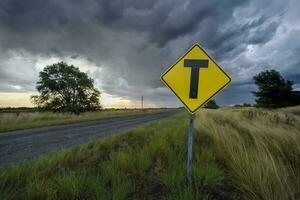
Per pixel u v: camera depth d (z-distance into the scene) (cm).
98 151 676
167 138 786
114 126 1695
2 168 513
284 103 4419
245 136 752
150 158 532
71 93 4125
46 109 3988
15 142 948
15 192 340
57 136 1126
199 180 381
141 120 2497
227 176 433
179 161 508
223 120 1341
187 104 390
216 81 387
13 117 2025
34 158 611
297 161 482
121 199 313
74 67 4134
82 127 1625
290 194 325
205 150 575
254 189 347
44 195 339
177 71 398
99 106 4459
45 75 3938
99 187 339
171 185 374
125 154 542
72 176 383
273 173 367
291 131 703
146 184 393
